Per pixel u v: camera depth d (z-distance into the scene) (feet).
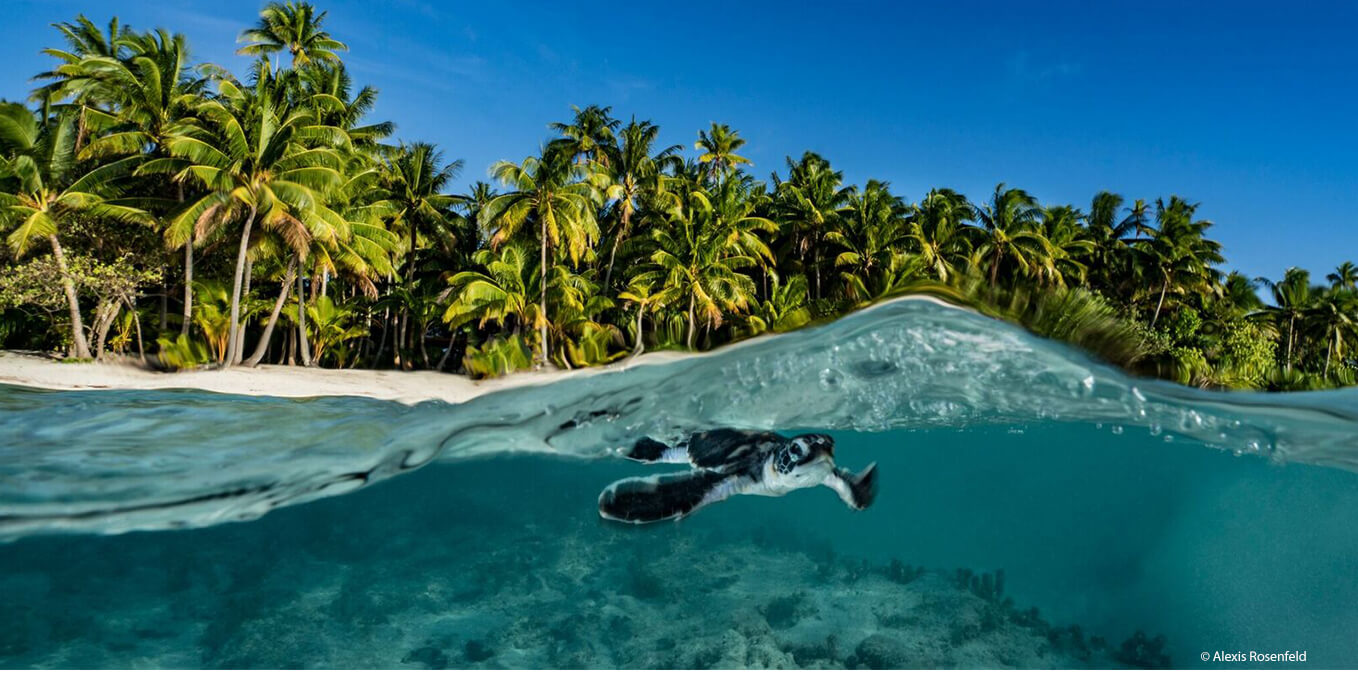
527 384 35.45
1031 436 35.60
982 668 22.36
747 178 139.23
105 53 94.32
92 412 33.24
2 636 22.26
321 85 107.65
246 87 93.97
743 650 22.90
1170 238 140.77
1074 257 138.82
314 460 27.96
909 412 32.65
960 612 26.61
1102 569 32.60
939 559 34.27
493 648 23.20
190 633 23.48
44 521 23.90
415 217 108.06
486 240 105.60
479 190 117.80
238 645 22.65
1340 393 28.84
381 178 103.81
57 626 23.21
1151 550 33.01
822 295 129.80
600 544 33.99
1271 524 32.55
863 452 39.68
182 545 30.09
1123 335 29.63
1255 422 27.91
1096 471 37.24
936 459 39.91
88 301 85.97
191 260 83.10
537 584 28.94
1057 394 29.19
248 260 87.61
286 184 74.18
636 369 30.55
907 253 110.63
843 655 22.82
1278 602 25.99
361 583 28.58
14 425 29.58
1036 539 38.68
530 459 36.35
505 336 90.79
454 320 90.99
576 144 123.75
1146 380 29.25
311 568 30.09
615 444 32.86
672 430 31.86
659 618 25.54
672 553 32.86
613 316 112.27
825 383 29.30
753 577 29.84
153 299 98.78
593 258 102.12
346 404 42.16
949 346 26.66
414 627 24.68
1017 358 27.43
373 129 108.17
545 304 89.66
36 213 69.77
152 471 25.22
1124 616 26.94
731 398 30.66
